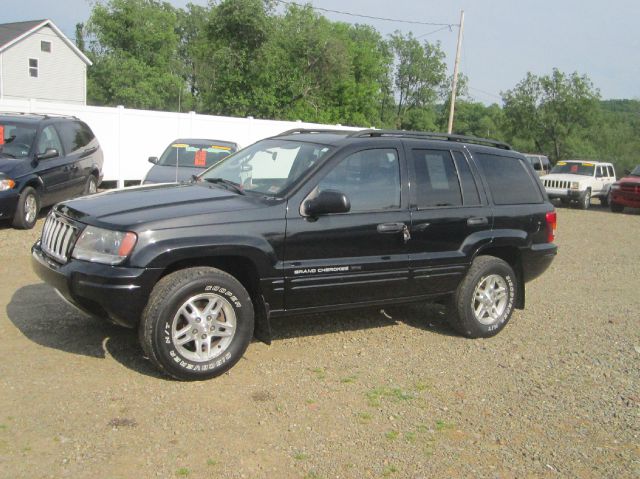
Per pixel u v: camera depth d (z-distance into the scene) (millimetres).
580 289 9039
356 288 5383
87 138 12781
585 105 43781
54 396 4270
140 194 5137
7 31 38906
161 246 4461
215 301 4719
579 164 23891
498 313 6383
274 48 38438
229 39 37031
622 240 14648
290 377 4953
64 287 4566
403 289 5699
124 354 5074
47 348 5082
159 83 48625
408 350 5805
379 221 5410
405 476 3662
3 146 10484
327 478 3574
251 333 4887
